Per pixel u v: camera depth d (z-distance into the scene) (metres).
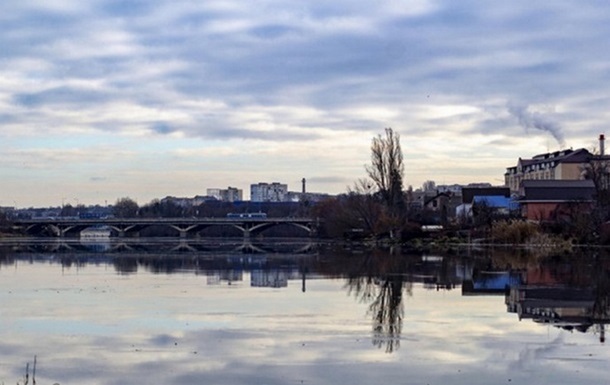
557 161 163.25
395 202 132.38
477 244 112.69
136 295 46.38
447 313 37.50
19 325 33.88
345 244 130.88
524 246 105.94
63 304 41.72
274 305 40.75
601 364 25.36
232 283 54.59
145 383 23.09
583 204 113.88
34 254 103.00
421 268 68.25
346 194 169.62
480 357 26.53
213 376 23.86
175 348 28.25
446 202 171.12
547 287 50.19
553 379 23.33
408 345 28.72
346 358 26.38
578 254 87.88
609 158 137.12
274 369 24.75
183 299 43.97
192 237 199.12
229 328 32.75
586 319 35.44
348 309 39.03
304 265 74.38
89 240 181.12
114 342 29.53
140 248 126.06
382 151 133.12
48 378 23.80
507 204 140.62
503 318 35.72
